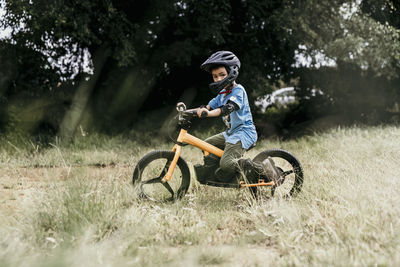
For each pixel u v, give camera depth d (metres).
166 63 10.84
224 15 9.66
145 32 9.91
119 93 10.85
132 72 10.63
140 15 9.98
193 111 3.67
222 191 4.31
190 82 11.88
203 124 10.68
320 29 10.70
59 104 9.79
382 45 10.66
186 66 11.44
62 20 7.78
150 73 10.73
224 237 2.96
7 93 9.12
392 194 3.57
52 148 7.85
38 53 9.00
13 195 4.16
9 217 3.24
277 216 3.26
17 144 8.17
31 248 2.59
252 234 2.97
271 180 4.00
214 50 10.91
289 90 13.79
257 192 4.07
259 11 10.48
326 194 3.86
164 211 3.44
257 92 10.82
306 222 3.16
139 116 11.34
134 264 2.39
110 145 8.45
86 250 2.53
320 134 9.88
